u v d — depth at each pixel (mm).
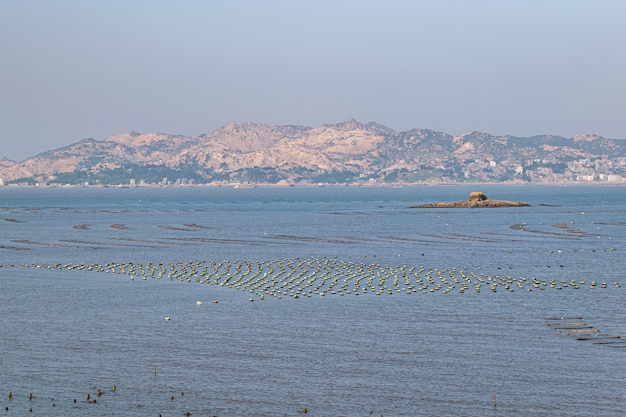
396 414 94188
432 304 153875
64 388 102438
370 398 99125
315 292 167750
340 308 150250
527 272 196125
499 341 123688
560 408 95750
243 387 102812
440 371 108750
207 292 168500
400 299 159625
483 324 135375
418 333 129000
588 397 99000
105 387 102875
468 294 165125
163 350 119188
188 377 106500
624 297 159875
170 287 175375
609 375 106562
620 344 121438
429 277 187625
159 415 93875
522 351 117812
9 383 104062
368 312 146250
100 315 143750
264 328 133000
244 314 144625
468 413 94500
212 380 105375
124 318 141125
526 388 102062
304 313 145375
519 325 134375
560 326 133625
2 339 125750
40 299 160125
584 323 135875
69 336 127750
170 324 136250
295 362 112875
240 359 114500
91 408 95750
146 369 109875
